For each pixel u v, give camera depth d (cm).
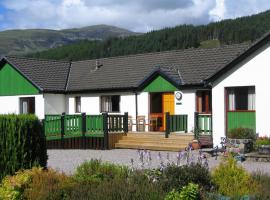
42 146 1177
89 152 2306
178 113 2605
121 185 902
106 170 1105
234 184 954
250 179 985
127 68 3067
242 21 10288
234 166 984
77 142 2598
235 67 2283
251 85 2233
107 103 2945
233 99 2303
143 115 2759
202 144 2289
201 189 902
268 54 2186
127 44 7825
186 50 2945
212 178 984
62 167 1683
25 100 3195
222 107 2323
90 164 1138
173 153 2159
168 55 2988
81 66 3403
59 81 3216
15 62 3212
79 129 2586
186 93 2572
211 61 2695
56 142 2638
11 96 3244
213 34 10362
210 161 1789
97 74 3161
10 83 3247
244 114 2259
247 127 2173
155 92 2712
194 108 2539
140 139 2466
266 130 2192
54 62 3438
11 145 1125
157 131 2662
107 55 7719
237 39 10075
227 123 2311
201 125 2389
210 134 2359
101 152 2295
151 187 889
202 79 2522
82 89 3025
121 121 2580
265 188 931
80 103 3088
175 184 940
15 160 1121
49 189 922
